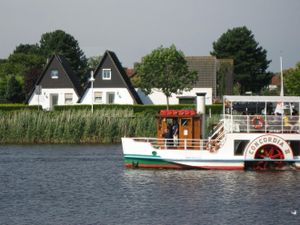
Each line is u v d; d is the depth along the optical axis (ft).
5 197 165.78
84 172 208.85
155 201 159.02
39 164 230.07
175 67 426.10
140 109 393.70
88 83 429.79
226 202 157.48
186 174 196.75
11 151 270.67
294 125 201.26
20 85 546.67
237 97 202.69
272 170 203.41
